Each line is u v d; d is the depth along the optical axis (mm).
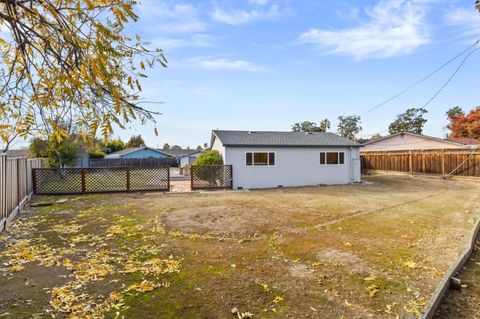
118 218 7277
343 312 2973
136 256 4543
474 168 16062
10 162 7012
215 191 13070
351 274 3906
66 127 1935
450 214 7867
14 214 7320
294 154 15234
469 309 3137
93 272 3893
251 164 14461
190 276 3811
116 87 1773
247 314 2902
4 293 3291
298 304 3127
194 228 6266
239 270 4016
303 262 4328
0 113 1975
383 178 18250
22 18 1774
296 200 10250
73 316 2836
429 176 18406
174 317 2850
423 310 2973
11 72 1921
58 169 11648
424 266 4184
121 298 3203
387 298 3270
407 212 8117
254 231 6051
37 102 1877
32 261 4305
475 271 4180
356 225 6602
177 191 12969
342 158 16141
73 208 8688
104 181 12273
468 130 21266
